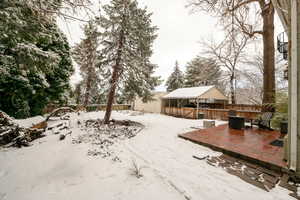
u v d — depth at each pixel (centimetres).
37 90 861
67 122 932
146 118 1357
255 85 1688
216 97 1523
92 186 274
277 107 642
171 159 394
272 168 318
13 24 319
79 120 989
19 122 689
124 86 952
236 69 1709
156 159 393
